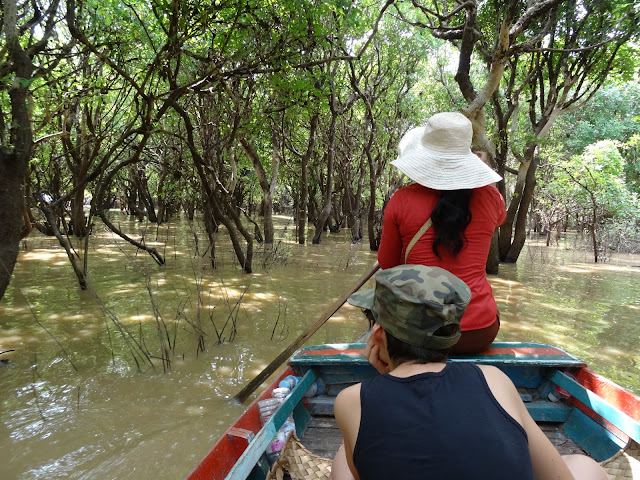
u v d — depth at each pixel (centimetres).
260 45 644
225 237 1579
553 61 1091
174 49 558
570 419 257
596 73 1080
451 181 237
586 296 799
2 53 536
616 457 195
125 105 1153
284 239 1616
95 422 358
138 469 304
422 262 245
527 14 682
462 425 117
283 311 657
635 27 887
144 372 448
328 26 838
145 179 2127
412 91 1747
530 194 1131
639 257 1365
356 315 644
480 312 247
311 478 195
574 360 262
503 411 123
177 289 777
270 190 1371
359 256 1210
